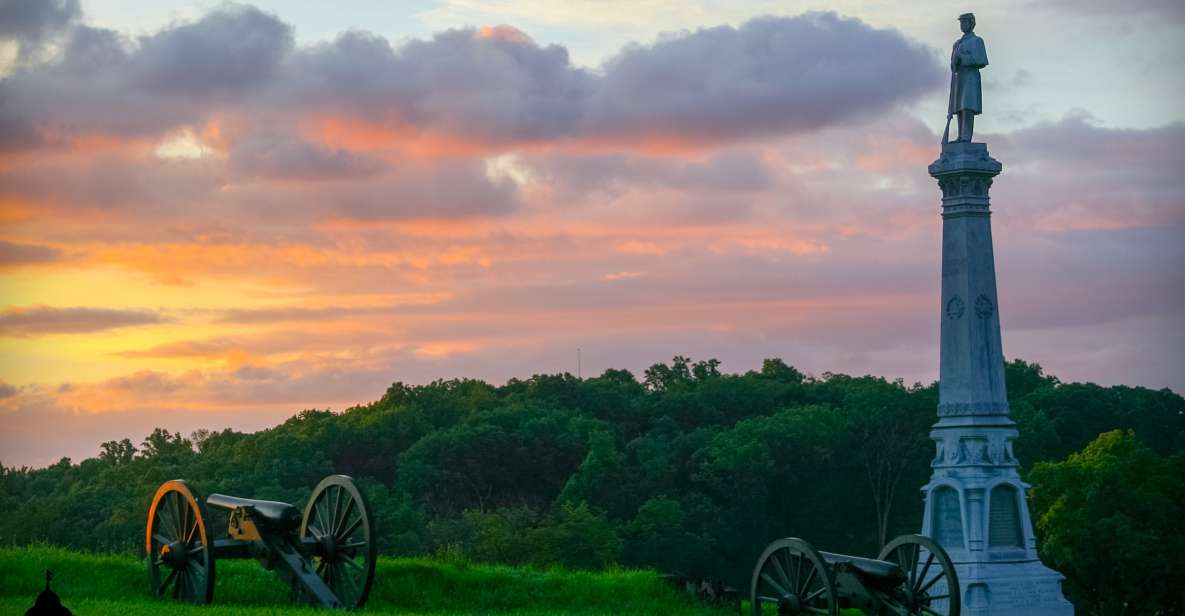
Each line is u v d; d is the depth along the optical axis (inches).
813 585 1584.6
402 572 1556.3
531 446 5472.4
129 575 1496.1
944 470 2925.7
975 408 2906.0
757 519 5221.5
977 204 2923.2
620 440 6003.9
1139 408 5516.7
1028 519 2915.8
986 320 2925.7
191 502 1357.0
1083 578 3540.8
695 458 5442.9
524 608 1514.5
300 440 5438.0
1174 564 3430.1
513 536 4301.2
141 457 5698.8
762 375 7062.0
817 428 5369.1
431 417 6176.2
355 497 1375.5
